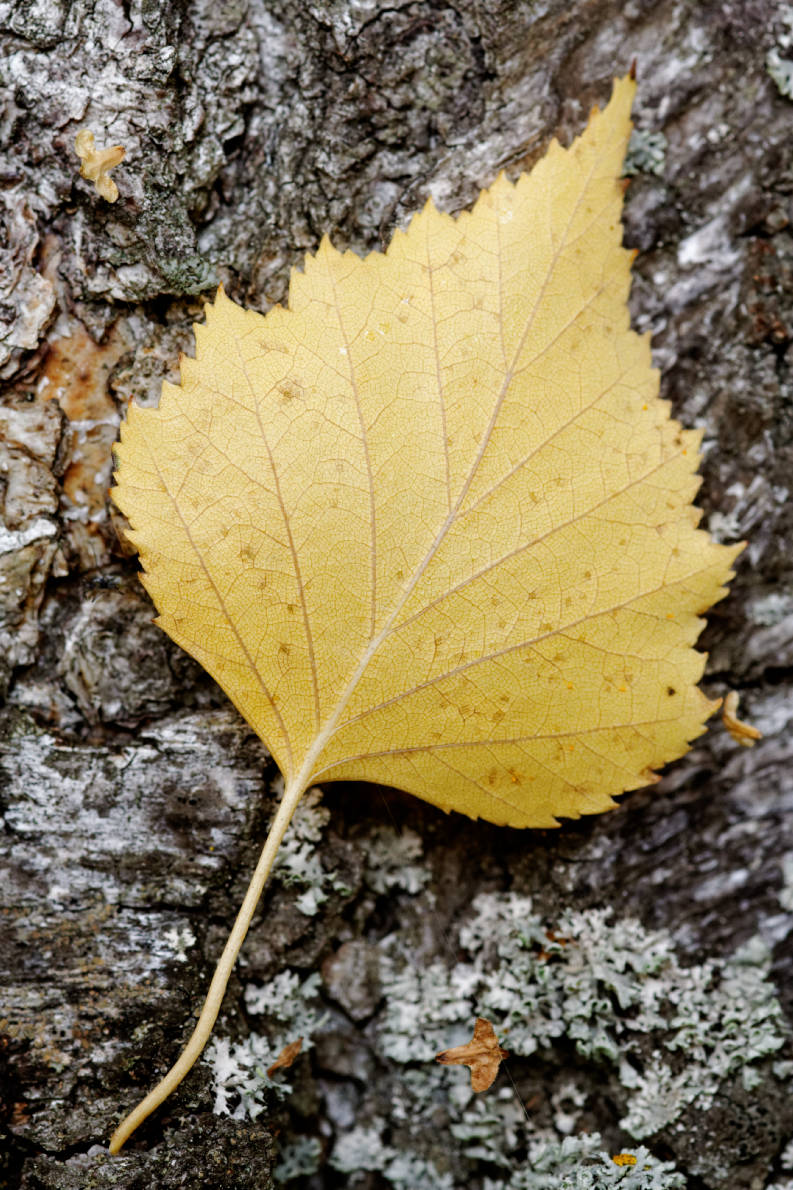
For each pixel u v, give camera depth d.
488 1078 0.19
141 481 0.19
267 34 0.20
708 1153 0.20
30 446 0.19
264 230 0.20
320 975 0.20
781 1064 0.20
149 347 0.20
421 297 0.19
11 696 0.19
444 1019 0.20
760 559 0.20
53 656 0.20
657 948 0.20
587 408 0.19
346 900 0.20
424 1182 0.20
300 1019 0.20
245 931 0.19
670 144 0.20
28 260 0.19
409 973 0.20
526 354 0.19
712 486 0.20
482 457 0.19
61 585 0.20
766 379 0.20
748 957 0.20
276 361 0.19
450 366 0.19
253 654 0.19
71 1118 0.19
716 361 0.20
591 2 0.20
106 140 0.19
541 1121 0.20
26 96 0.19
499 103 0.20
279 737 0.19
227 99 0.20
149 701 0.20
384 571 0.19
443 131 0.20
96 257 0.19
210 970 0.19
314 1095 0.20
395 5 0.20
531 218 0.19
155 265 0.19
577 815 0.19
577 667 0.19
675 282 0.20
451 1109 0.20
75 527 0.20
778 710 0.20
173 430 0.19
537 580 0.19
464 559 0.19
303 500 0.19
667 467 0.19
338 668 0.19
